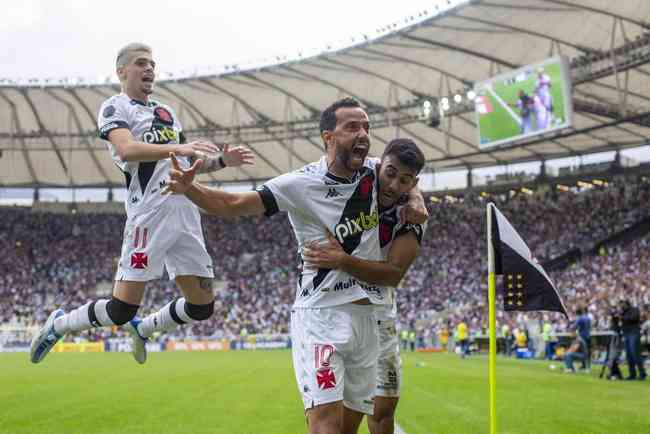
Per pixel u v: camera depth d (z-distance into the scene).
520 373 17.31
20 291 48.12
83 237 53.69
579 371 18.28
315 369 3.87
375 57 33.09
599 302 30.58
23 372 18.14
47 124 43.25
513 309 5.53
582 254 41.16
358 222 4.05
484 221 49.38
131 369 19.47
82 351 39.00
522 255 5.56
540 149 46.09
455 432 7.41
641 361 15.17
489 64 33.06
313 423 3.82
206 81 37.31
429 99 37.19
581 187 48.09
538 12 27.41
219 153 5.18
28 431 7.56
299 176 4.03
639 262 35.12
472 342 33.59
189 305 5.84
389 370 5.29
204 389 12.88
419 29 29.64
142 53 5.52
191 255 5.65
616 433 7.39
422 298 42.97
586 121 38.97
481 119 30.34
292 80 36.88
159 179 5.46
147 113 5.53
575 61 30.81
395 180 4.03
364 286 4.05
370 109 39.38
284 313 44.69
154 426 7.93
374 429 5.42
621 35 28.72
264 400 10.84
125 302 5.45
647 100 34.56
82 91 38.66
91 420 8.48
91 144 45.81
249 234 53.84
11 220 54.06
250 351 37.34
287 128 40.88
